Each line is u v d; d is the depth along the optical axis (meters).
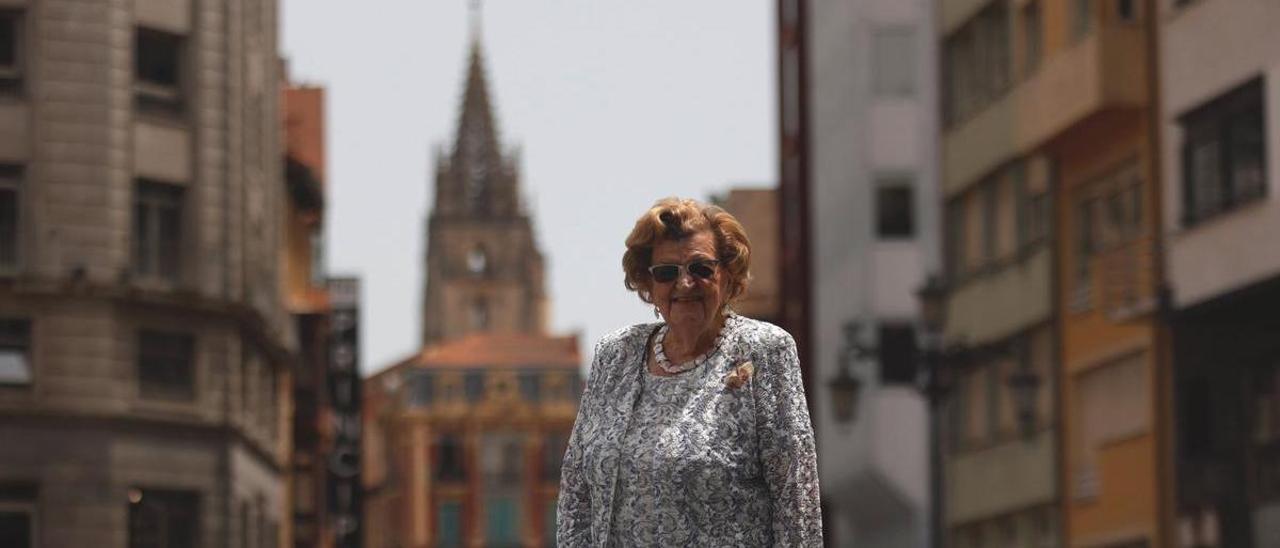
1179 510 37.44
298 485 78.75
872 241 60.78
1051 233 43.50
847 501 62.66
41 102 51.03
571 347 192.00
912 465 60.31
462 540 187.38
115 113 51.72
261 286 58.00
